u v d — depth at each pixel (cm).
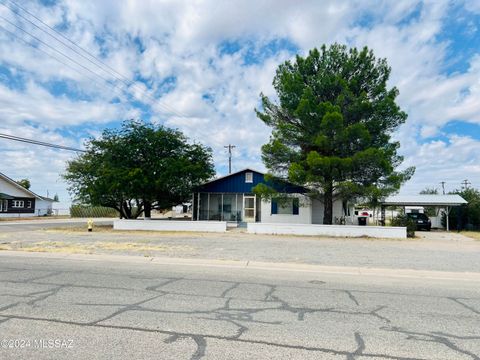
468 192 3788
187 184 2634
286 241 1802
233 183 2880
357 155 2025
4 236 1919
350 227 2127
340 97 2152
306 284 845
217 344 459
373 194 2041
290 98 2283
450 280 928
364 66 2280
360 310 630
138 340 468
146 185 2355
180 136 2666
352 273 1002
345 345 463
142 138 2506
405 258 1262
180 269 1021
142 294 718
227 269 1033
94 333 492
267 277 923
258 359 414
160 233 2180
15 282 818
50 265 1064
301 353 435
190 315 581
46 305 628
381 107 2130
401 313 615
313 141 2152
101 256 1232
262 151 2267
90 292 729
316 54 2322
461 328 539
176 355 422
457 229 3145
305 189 2453
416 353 442
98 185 2405
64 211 6462
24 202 5084
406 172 2214
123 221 2438
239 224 2775
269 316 584
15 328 509
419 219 3133
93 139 2525
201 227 2356
